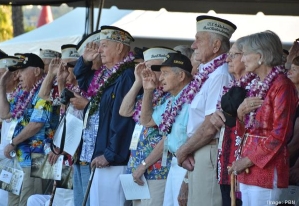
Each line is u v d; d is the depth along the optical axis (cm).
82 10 2984
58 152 1483
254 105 1013
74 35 2736
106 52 1376
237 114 1048
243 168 1005
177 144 1204
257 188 1002
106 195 1341
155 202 1264
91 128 1387
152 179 1266
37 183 1645
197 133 1130
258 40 1017
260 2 2045
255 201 1005
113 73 1364
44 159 1580
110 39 1373
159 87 1277
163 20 2534
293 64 1234
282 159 1002
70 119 1449
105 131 1348
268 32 1026
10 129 1659
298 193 1163
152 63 1271
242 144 1028
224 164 1076
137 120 1303
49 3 2053
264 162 991
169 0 2092
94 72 1459
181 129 1200
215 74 1145
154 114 1263
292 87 1010
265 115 1003
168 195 1232
